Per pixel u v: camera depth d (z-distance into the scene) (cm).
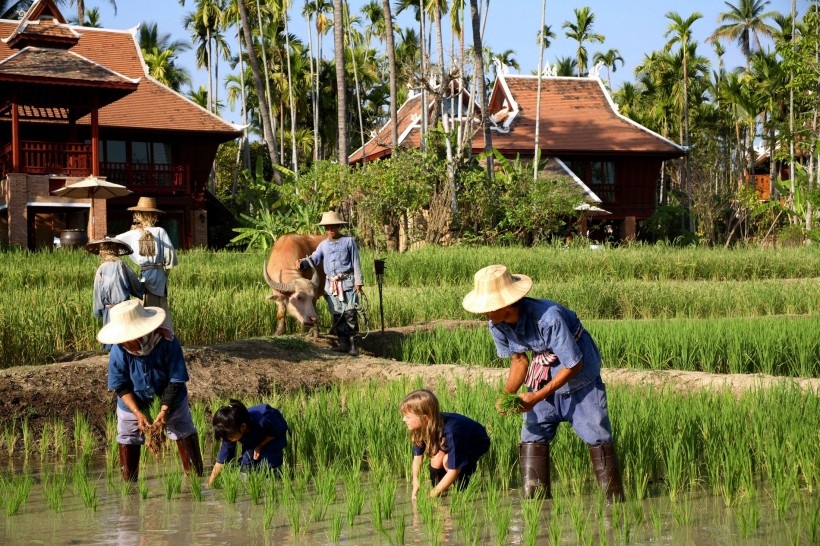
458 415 599
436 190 2981
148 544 492
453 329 1303
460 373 994
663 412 684
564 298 1612
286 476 600
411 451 639
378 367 1051
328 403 841
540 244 2903
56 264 1700
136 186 2980
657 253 2298
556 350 545
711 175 4569
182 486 623
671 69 5259
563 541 492
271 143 3170
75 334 1111
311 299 1138
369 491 604
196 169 3198
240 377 978
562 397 567
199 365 981
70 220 2717
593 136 3766
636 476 582
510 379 581
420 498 571
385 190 2825
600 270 2133
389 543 494
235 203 3606
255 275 1702
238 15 4466
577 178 3584
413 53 4862
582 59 6034
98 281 870
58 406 845
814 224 3578
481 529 519
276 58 4847
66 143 2603
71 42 2597
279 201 3048
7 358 1014
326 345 1158
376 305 1450
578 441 635
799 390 759
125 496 596
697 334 1130
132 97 3166
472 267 2056
